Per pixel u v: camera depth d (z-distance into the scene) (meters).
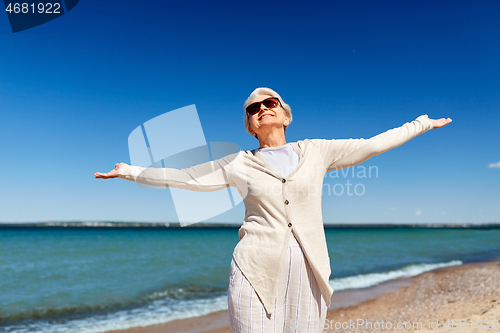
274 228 1.77
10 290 11.11
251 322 1.67
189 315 7.41
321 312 1.76
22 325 6.99
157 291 10.45
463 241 30.39
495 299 6.14
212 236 43.97
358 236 41.47
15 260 19.14
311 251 1.75
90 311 8.16
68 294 10.27
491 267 11.58
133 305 8.68
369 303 7.72
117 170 2.03
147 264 17.14
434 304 6.76
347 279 11.38
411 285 9.55
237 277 1.76
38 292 10.66
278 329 1.70
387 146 1.88
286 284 1.73
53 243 30.61
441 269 12.48
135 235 46.25
